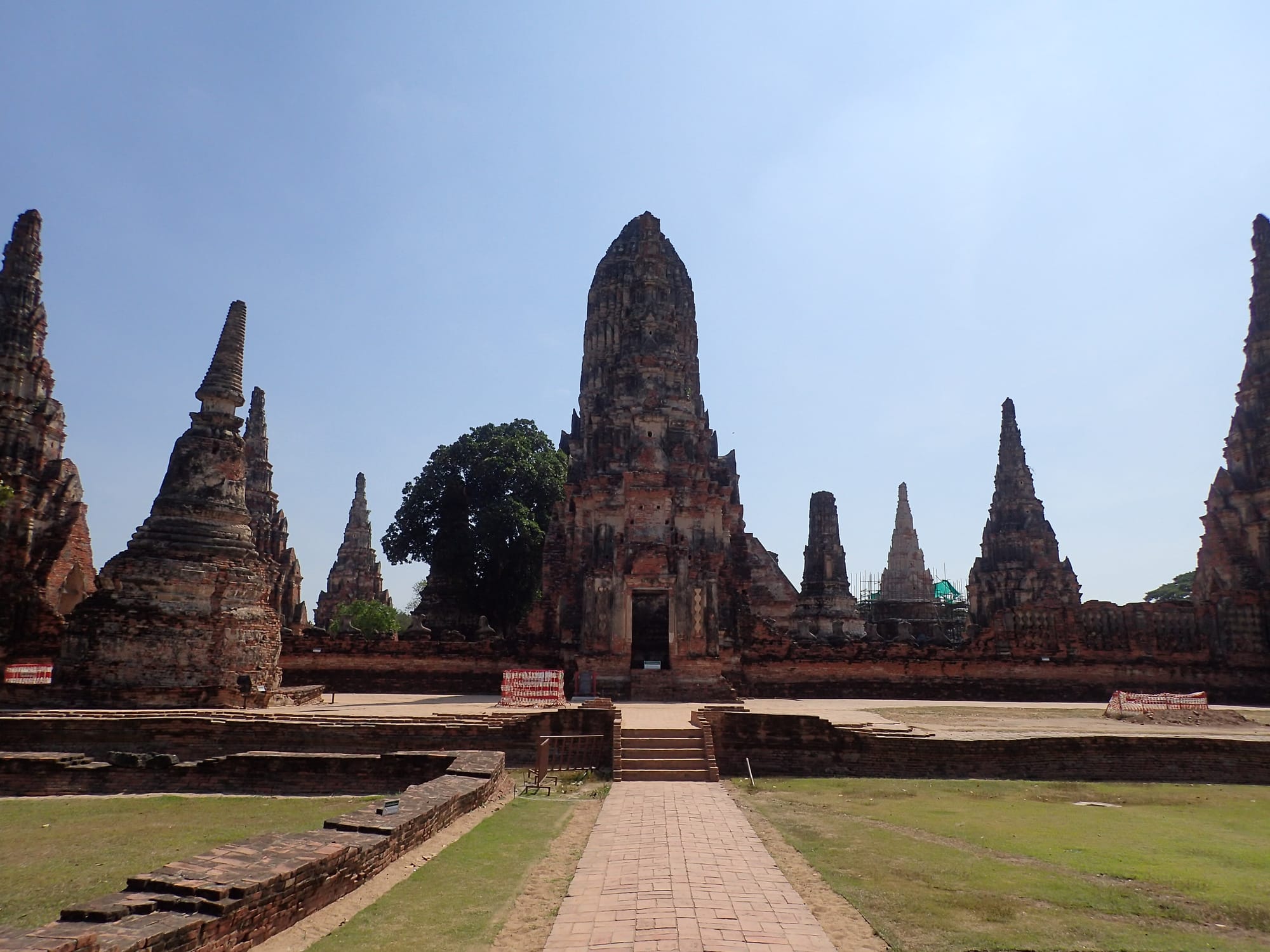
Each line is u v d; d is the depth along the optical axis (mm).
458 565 60938
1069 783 23281
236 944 9367
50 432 43781
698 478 44625
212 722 25906
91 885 12680
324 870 11094
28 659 39031
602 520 43156
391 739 25781
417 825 14281
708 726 25078
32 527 41281
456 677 43469
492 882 12312
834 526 65312
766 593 68188
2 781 21297
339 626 80062
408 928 10297
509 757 25938
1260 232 56031
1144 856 14188
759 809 18766
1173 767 24141
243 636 32438
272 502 59156
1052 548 70438
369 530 92250
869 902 11312
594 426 47344
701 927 10070
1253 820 17828
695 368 67375
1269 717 36906
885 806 19266
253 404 60594
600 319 70562
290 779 21625
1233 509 52781
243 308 36469
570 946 9547
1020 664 46781
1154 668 47594
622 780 23125
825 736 25312
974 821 17328
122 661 30516
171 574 31609
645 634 51938
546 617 45219
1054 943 9898
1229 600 49719
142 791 21359
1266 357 54000
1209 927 10508
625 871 12852
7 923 10852
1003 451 73500
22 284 43812
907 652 46219
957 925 10484
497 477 65375
